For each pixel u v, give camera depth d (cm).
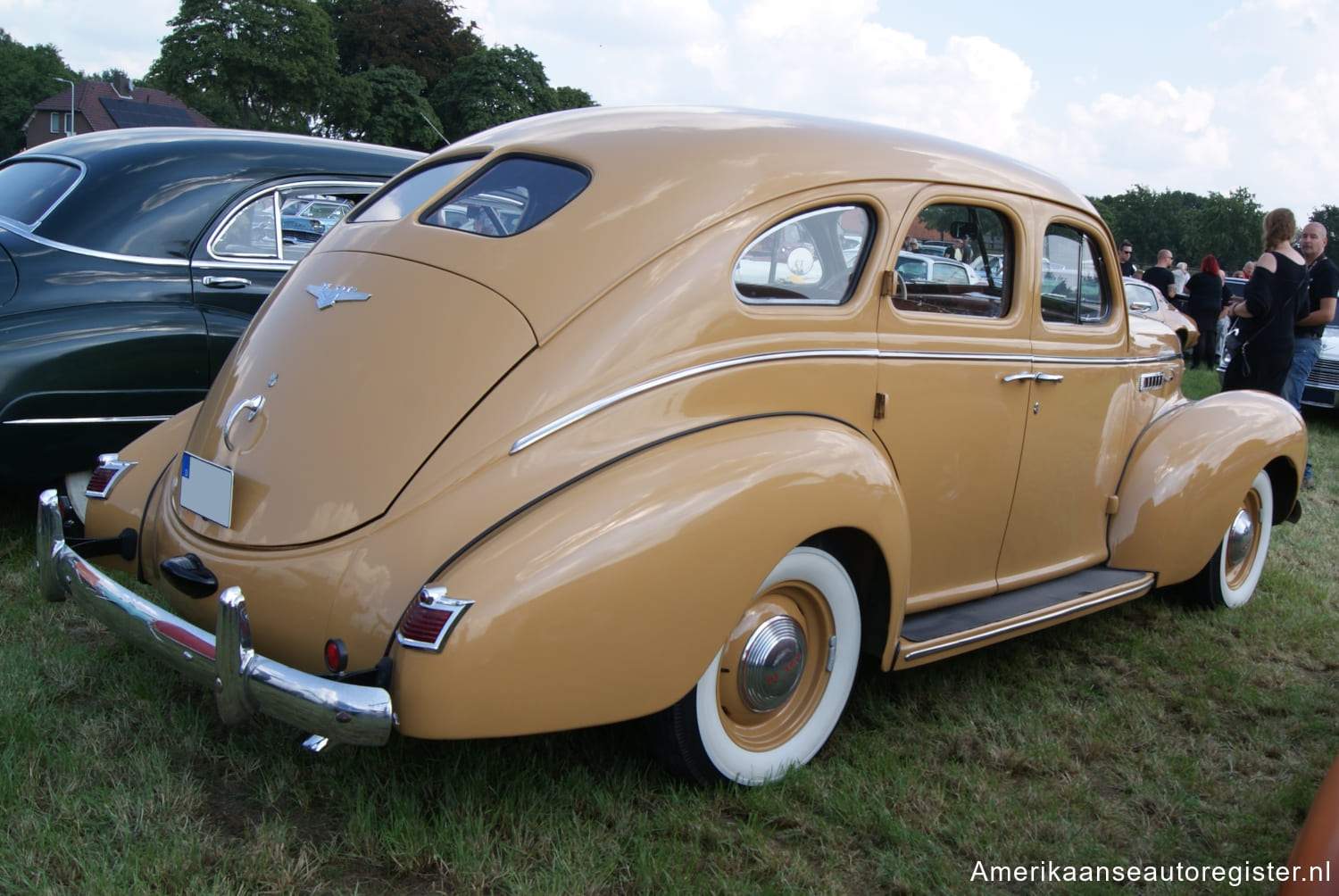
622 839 235
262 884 211
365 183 486
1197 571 387
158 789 239
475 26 5988
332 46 5212
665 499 217
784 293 262
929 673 345
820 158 276
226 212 438
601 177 258
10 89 8300
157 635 221
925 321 291
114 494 276
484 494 213
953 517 307
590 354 229
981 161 321
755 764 257
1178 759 297
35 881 204
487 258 246
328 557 215
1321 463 813
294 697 197
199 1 4978
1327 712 338
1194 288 1338
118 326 383
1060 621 329
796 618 262
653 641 214
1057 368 334
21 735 255
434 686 193
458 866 219
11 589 356
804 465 241
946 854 241
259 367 254
